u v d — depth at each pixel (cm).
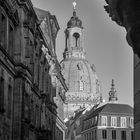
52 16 7562
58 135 8581
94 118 14350
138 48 425
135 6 411
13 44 4319
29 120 4506
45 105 6116
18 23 4425
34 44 5166
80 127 16888
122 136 13750
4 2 3803
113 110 14050
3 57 3728
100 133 13738
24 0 4478
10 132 4119
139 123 1816
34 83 5097
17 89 4259
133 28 413
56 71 7569
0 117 3659
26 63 4584
